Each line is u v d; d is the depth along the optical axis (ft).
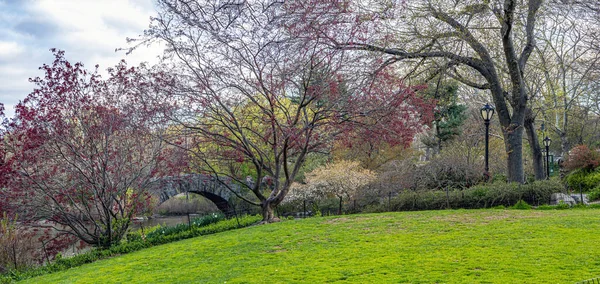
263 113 57.00
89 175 51.29
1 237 50.16
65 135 49.52
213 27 52.65
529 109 86.07
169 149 56.24
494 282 25.08
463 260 30.22
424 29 66.44
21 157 49.11
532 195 58.59
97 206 52.31
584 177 86.89
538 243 33.32
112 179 52.85
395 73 66.49
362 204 76.18
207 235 52.49
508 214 47.65
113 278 35.37
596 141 137.08
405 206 63.77
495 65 74.49
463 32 65.05
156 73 52.37
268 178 77.51
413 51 67.56
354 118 55.01
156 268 37.06
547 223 40.60
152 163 55.42
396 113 53.01
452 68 73.51
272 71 53.52
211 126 56.75
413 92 53.88
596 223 39.50
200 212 116.06
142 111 51.39
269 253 37.52
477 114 120.06
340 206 73.61
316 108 56.80
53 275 41.55
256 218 61.05
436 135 107.34
